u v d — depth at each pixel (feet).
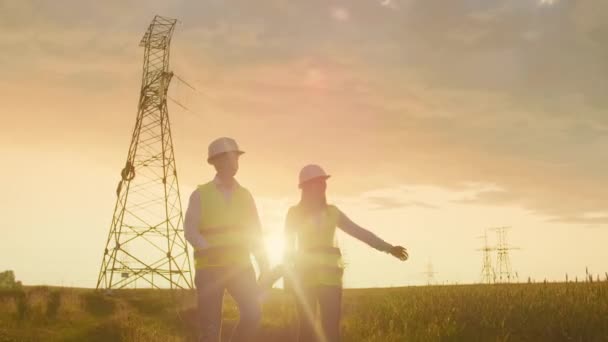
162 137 152.76
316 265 22.86
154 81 152.87
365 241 23.71
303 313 22.90
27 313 75.56
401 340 34.14
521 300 38.06
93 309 92.63
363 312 45.55
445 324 34.91
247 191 21.48
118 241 140.77
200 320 19.90
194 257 20.25
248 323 20.33
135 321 55.31
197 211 20.38
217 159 20.89
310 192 23.50
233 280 20.07
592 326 31.32
